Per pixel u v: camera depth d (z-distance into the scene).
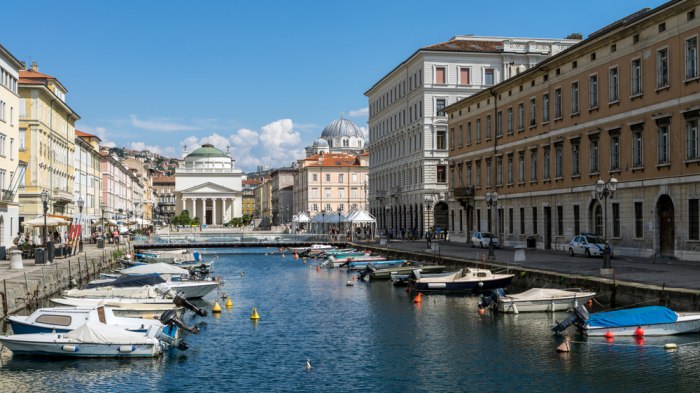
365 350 29.11
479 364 26.25
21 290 35.56
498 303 37.00
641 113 49.53
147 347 27.36
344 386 23.83
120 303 35.09
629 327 29.44
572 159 59.56
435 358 27.39
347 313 39.03
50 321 27.78
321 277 62.00
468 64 100.19
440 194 101.00
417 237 103.88
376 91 129.38
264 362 27.23
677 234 46.00
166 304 36.06
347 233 112.19
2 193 62.81
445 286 46.19
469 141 83.44
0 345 28.11
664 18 46.84
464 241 84.81
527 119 68.19
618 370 24.67
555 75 62.44
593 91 56.38
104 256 63.50
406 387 23.58
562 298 36.56
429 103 100.12
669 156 46.66
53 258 57.47
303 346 30.09
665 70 47.25
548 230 65.06
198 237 109.19
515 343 29.48
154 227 177.75
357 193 181.88
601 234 55.72
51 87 84.69
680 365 25.05
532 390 22.84
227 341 31.20
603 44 54.03
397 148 116.00
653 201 48.41
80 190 105.00
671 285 32.56
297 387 23.80
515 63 100.25
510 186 72.31
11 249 62.28
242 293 49.19
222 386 23.95
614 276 35.69
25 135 75.12
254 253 99.88
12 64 67.19
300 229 146.88
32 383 24.14
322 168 180.50
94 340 27.06
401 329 33.56
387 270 58.06
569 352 27.41
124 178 161.38
